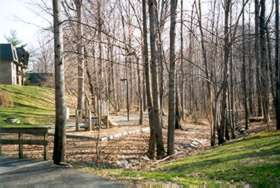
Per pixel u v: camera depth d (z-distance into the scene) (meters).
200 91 61.28
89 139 26.91
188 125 42.94
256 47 34.34
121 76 70.69
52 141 25.91
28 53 79.38
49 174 14.47
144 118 48.41
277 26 26.84
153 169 16.20
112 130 32.31
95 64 28.83
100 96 29.55
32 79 79.81
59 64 16.31
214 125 25.11
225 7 26.59
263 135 22.67
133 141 26.88
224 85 25.44
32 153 20.88
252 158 14.84
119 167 17.42
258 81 35.69
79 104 33.94
